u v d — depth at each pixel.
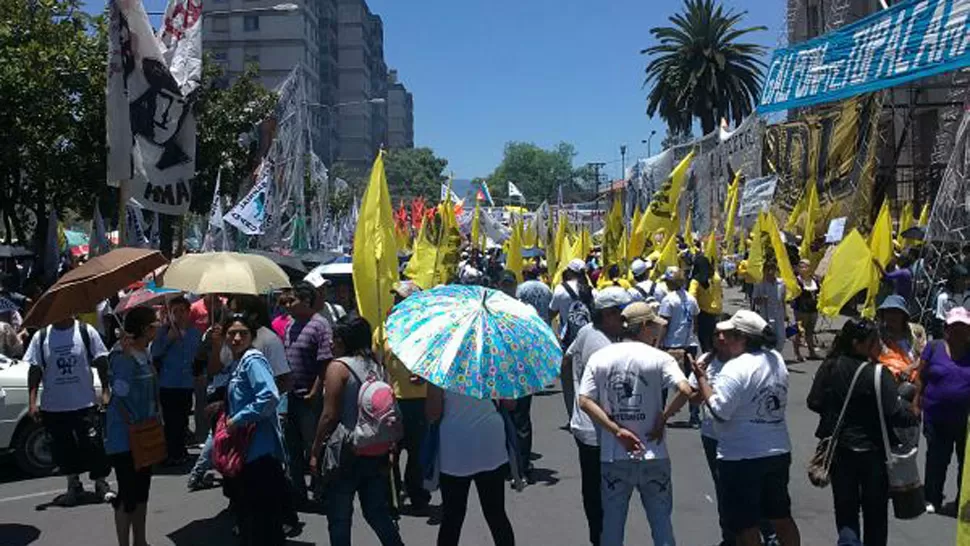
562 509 7.72
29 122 16.47
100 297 6.99
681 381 5.32
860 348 5.67
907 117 27.11
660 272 15.92
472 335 5.21
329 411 5.84
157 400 6.72
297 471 7.82
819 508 7.59
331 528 5.87
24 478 9.59
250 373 5.87
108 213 21.38
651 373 5.40
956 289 11.09
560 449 10.13
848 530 5.36
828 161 27.33
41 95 16.20
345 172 93.56
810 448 9.81
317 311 8.47
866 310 13.98
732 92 53.81
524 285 11.30
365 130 117.25
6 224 19.89
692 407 10.98
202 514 7.90
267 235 20.08
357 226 8.06
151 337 6.68
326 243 35.28
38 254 20.11
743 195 28.81
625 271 18.16
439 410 5.60
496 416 5.71
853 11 33.09
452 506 5.65
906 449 5.48
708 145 33.66
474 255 24.72
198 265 7.44
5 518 7.94
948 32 10.80
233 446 5.90
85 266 6.98
